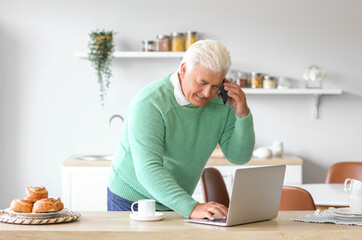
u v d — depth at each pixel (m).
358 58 5.39
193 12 5.33
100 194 4.75
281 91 5.17
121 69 5.34
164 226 2.08
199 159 2.60
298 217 2.29
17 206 2.23
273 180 2.23
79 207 4.75
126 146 2.57
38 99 5.34
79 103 5.36
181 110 2.46
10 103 5.32
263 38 5.36
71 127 5.36
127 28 5.32
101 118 5.36
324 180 5.44
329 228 2.05
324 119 5.42
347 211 2.35
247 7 5.35
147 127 2.35
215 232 1.99
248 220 2.15
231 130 2.63
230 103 2.46
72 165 4.75
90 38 5.31
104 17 5.31
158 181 2.24
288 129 5.42
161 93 2.43
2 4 5.28
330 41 5.38
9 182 5.34
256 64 5.36
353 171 4.57
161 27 5.32
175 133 2.47
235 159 2.63
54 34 5.31
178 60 5.36
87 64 5.34
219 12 5.34
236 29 5.35
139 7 5.32
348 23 5.36
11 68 5.31
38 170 5.36
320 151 5.43
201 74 2.22
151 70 5.36
